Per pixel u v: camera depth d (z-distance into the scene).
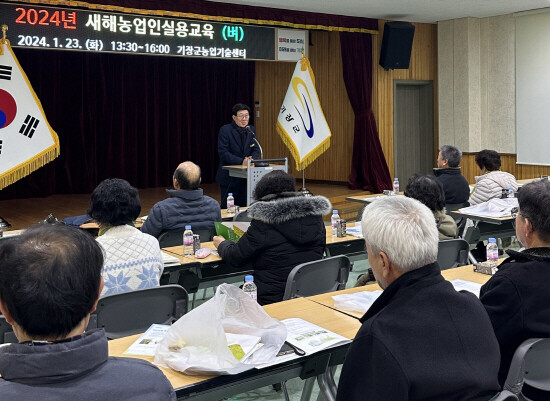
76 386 1.00
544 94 9.06
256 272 3.10
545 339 1.85
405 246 1.48
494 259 3.25
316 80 10.38
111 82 10.55
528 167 9.35
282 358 1.89
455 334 1.42
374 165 9.53
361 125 9.59
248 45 7.91
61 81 10.13
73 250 1.05
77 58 10.19
